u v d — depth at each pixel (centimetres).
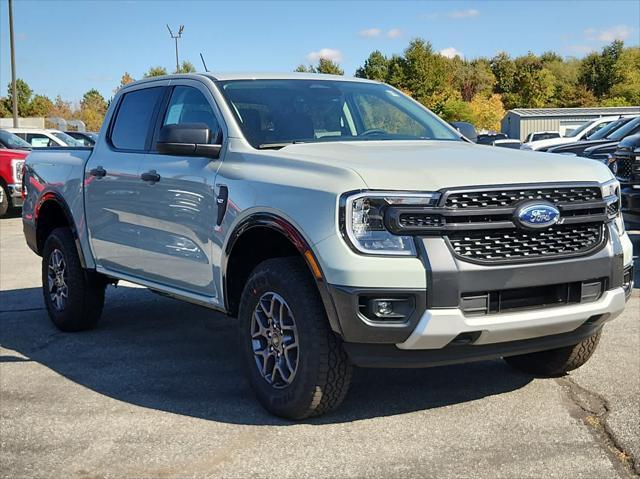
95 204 594
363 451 381
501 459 367
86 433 415
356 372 509
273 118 495
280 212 407
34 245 682
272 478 354
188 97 534
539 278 389
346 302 374
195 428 418
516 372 503
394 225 372
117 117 607
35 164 687
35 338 627
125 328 655
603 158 1320
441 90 7288
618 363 512
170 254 512
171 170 507
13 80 3512
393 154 430
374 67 7875
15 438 410
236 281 467
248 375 441
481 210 377
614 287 420
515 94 8656
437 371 509
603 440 387
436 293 369
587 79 9019
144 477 359
